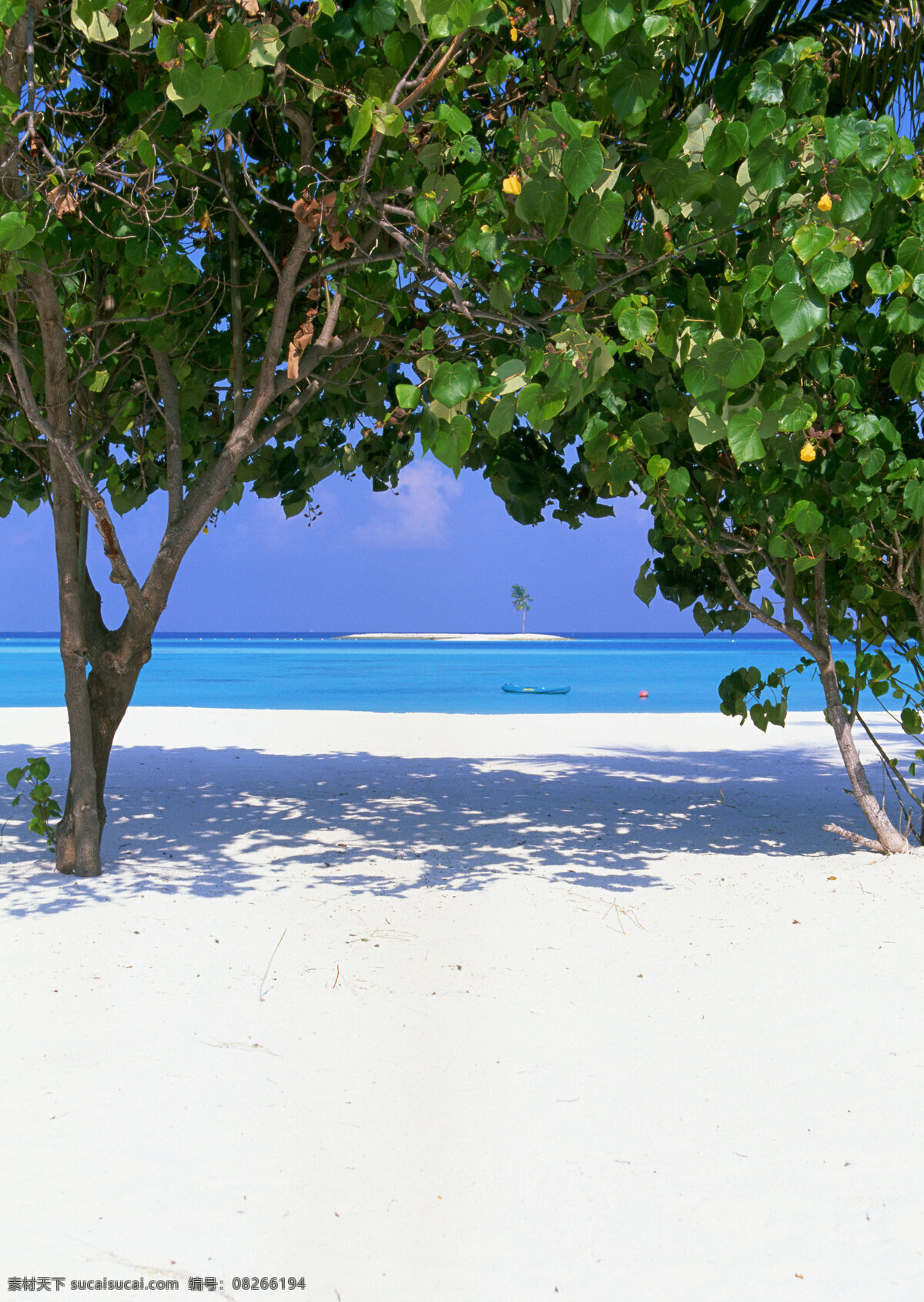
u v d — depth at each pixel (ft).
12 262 15.83
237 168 19.48
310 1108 10.19
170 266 17.17
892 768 23.40
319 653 252.21
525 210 14.55
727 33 18.83
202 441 25.05
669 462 18.93
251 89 13.04
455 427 14.26
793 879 20.33
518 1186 8.83
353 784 32.99
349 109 14.94
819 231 13.57
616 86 13.96
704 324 14.98
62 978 13.94
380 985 13.87
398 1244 7.97
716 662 191.11
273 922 16.87
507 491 24.54
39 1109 10.07
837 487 18.58
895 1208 8.59
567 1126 9.92
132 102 15.78
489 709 79.25
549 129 13.99
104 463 25.41
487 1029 12.33
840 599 23.59
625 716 57.21
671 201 14.82
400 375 22.98
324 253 19.86
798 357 16.81
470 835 24.84
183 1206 8.45
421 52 14.75
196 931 16.30
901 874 20.52
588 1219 8.36
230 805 28.55
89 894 18.54
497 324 19.61
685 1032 12.35
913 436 20.34
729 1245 8.04
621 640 579.48
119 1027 12.23
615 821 26.96
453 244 16.61
